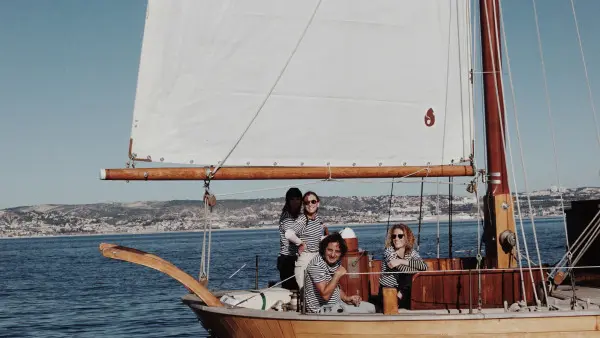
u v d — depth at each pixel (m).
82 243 155.38
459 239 54.91
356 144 9.73
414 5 9.88
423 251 39.34
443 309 8.30
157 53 9.01
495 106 9.47
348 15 9.71
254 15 9.39
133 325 20.97
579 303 8.38
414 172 9.70
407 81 9.86
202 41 9.19
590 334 7.65
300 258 8.99
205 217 9.08
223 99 9.29
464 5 9.91
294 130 9.55
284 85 9.52
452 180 10.02
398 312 7.87
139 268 50.38
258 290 9.84
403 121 9.83
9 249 126.06
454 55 9.92
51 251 103.69
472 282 8.34
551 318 7.62
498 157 9.36
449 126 9.88
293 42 9.55
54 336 19.70
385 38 9.80
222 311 8.36
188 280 8.67
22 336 19.94
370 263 9.75
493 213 9.30
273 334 8.00
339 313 7.90
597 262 9.97
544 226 84.25
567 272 9.37
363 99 9.76
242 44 9.35
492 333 7.59
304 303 8.05
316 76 9.63
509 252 9.19
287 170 9.38
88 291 32.78
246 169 9.21
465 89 9.88
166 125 9.05
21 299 30.48
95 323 21.88
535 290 8.19
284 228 9.45
